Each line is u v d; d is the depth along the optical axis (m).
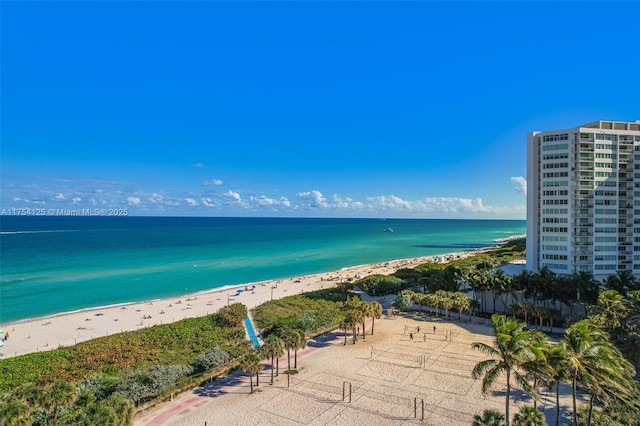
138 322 97.00
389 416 49.25
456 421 47.78
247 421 48.38
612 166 113.31
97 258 194.88
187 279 152.88
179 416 49.69
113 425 36.72
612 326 60.56
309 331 82.75
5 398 37.34
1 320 97.81
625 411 36.72
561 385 56.50
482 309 100.56
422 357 69.00
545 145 115.62
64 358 68.00
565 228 112.12
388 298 118.44
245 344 74.12
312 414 49.91
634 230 114.38
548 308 81.75
